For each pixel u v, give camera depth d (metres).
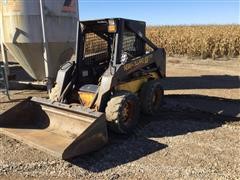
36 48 9.86
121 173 5.17
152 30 25.05
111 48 7.50
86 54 7.36
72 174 5.15
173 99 9.58
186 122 7.50
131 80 7.14
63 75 7.05
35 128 6.57
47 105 6.54
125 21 6.95
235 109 8.57
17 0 9.53
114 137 6.57
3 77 9.73
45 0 9.55
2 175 5.12
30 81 11.52
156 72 8.24
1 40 10.39
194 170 5.22
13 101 9.63
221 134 6.77
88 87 6.87
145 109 7.55
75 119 6.13
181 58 20.66
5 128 6.35
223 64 17.70
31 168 5.32
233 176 5.05
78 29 7.17
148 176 5.06
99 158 5.68
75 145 5.25
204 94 10.42
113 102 6.28
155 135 6.71
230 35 20.59
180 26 30.59
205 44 20.30
